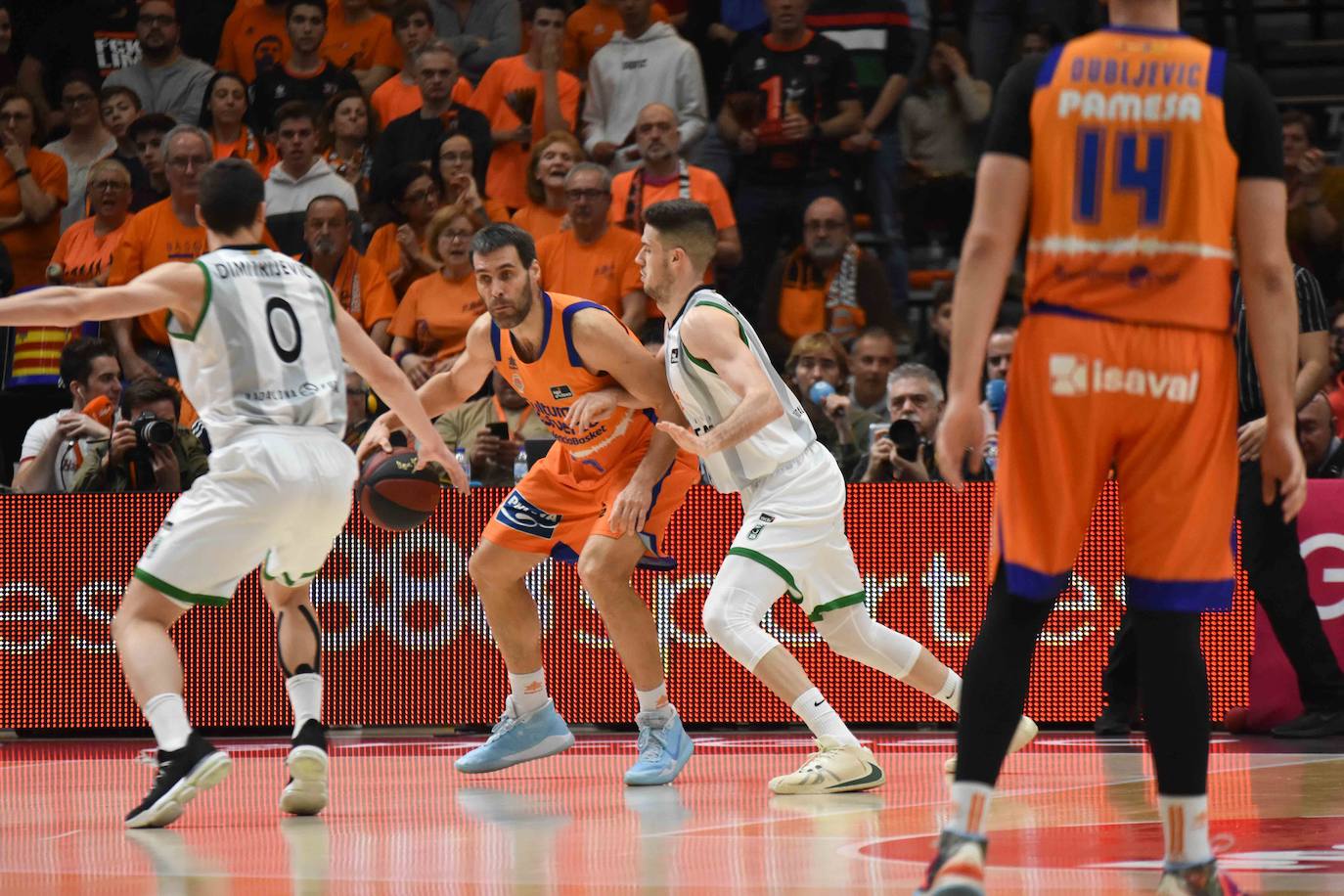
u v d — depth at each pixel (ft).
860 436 70.64
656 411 46.96
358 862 33.22
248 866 32.86
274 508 38.60
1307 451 63.41
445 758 55.83
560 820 39.75
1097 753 53.83
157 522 62.49
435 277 86.69
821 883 29.73
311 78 100.89
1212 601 26.43
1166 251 26.04
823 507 46.44
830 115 93.81
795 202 93.30
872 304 89.30
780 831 37.09
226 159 40.11
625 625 47.50
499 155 96.53
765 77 93.76
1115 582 60.13
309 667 41.70
